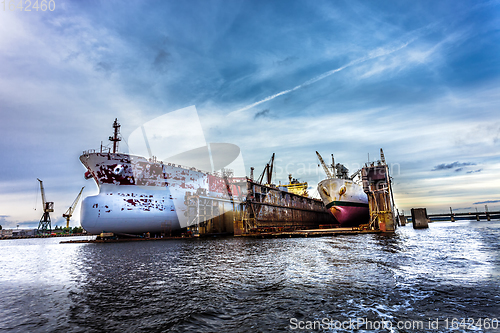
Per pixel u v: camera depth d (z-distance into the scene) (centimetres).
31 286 1428
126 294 1176
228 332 761
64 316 923
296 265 1725
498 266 1562
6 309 1016
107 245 4447
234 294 1115
